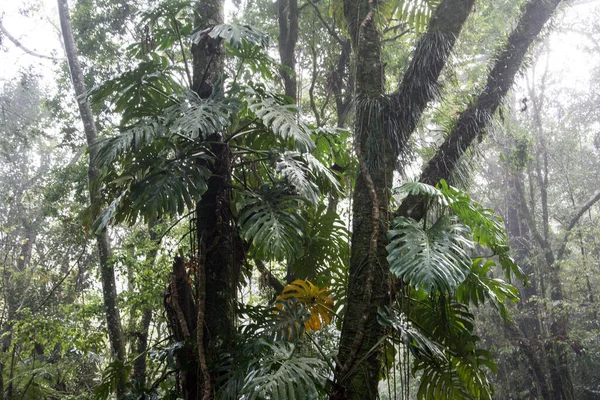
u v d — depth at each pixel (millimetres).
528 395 13164
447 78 3867
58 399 9195
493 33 7246
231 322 3387
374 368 2971
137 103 3793
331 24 7988
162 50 4281
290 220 3240
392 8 4492
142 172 3424
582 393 12344
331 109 8547
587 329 12328
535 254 12453
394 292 3197
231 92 3527
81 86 7602
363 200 3371
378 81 3668
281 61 6992
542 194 12750
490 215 3455
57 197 8398
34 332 7676
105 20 9156
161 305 7266
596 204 15039
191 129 3033
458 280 2814
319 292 3570
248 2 9227
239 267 3578
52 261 11438
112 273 6844
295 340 3162
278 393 2730
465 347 3650
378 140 3467
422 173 3789
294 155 3502
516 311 11844
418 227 3158
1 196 13273
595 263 11555
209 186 3488
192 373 3271
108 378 3979
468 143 3852
